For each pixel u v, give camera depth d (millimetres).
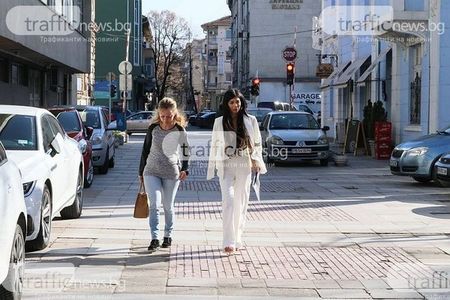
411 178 17016
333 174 18203
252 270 7324
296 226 9984
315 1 54344
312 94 51875
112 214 10828
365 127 24766
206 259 7805
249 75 55000
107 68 57188
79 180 10531
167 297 6277
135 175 17453
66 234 9078
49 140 9156
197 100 114438
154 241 8156
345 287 6676
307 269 7406
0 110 9125
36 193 7523
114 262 7586
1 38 15797
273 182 16141
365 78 25797
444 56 19656
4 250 5227
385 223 10281
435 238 9156
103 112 18953
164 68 81812
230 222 8039
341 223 10266
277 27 54438
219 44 103938
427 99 20469
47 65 25359
